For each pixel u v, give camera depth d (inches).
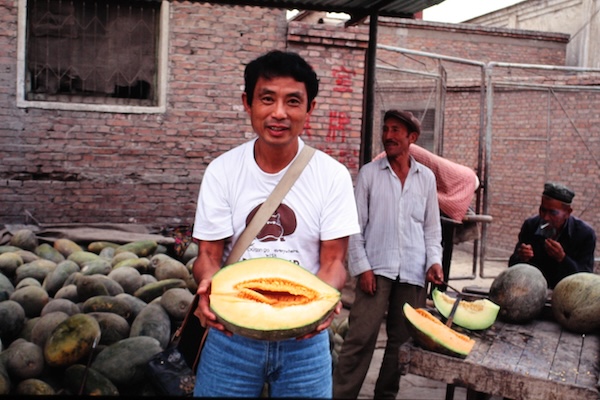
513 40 530.9
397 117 144.5
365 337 144.1
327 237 80.9
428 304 223.1
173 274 206.1
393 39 508.7
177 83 294.7
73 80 285.9
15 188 280.2
